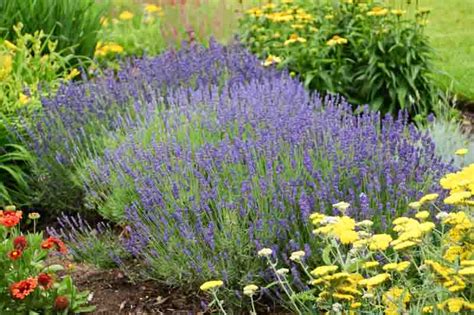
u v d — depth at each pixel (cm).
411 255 371
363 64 808
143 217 496
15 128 626
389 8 830
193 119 571
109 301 472
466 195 369
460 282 338
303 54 804
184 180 485
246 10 912
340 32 813
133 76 713
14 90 689
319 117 561
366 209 434
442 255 365
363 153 492
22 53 735
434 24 1203
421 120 759
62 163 602
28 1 828
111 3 987
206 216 475
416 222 368
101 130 621
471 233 367
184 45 810
